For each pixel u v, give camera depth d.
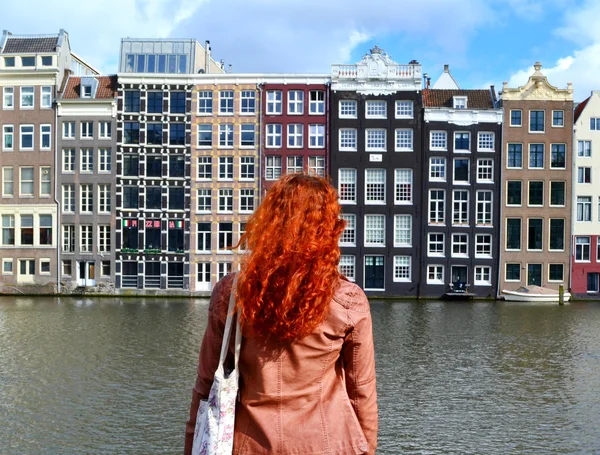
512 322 33.62
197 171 50.47
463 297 48.91
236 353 2.86
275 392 2.83
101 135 50.81
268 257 2.78
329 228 2.88
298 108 50.38
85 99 50.34
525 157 49.41
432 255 49.56
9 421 14.57
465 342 26.42
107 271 50.72
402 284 49.38
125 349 23.88
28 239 51.41
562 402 16.67
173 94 50.69
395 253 49.50
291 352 2.82
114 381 18.42
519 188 49.62
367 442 2.95
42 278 50.81
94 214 50.56
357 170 49.66
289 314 2.73
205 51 56.16
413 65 49.22
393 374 19.86
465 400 16.81
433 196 49.62
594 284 50.06
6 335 27.48
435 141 49.56
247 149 50.31
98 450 12.73
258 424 2.82
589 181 49.97
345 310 2.88
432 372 20.23
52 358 21.97
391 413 15.50
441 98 50.88
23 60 51.38
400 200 49.72
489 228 49.38
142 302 44.59
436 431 14.16
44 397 16.61
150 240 50.59
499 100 50.12
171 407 15.69
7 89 51.53
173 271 50.44
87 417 14.86
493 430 14.27
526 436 13.89
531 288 47.62
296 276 2.73
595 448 13.16
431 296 49.19
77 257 50.62
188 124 50.41
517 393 17.58
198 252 50.25
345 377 3.01
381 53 49.53
